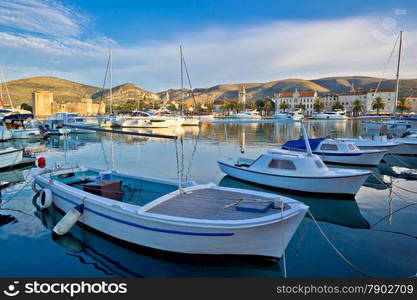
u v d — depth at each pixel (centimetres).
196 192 770
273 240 605
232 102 14762
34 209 974
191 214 625
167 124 4753
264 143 2919
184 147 2620
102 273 604
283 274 601
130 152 2344
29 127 3750
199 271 616
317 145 1742
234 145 2747
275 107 13450
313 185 1091
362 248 711
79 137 3675
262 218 580
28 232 791
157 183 917
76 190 810
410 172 1620
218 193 761
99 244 718
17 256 666
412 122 2836
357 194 1180
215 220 581
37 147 2691
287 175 1127
